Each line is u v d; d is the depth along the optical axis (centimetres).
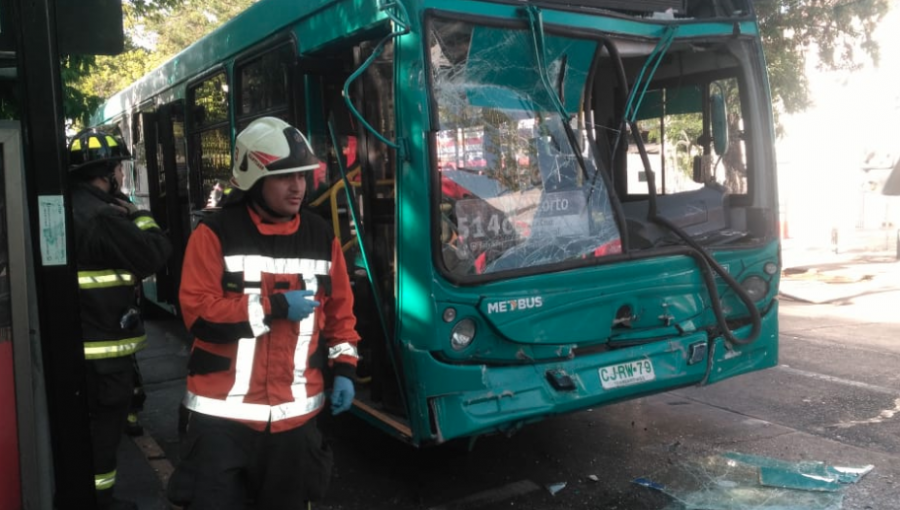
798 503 425
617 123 471
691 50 496
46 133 335
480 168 408
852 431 542
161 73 807
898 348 802
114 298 386
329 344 311
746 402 616
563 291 421
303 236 297
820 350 797
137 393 550
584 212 439
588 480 470
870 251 1716
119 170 417
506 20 409
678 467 484
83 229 376
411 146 391
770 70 1224
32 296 358
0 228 346
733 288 469
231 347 284
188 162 721
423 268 388
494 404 402
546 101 432
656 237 473
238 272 282
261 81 553
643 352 445
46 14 331
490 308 399
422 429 394
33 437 357
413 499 452
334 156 485
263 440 288
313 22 466
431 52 389
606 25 440
